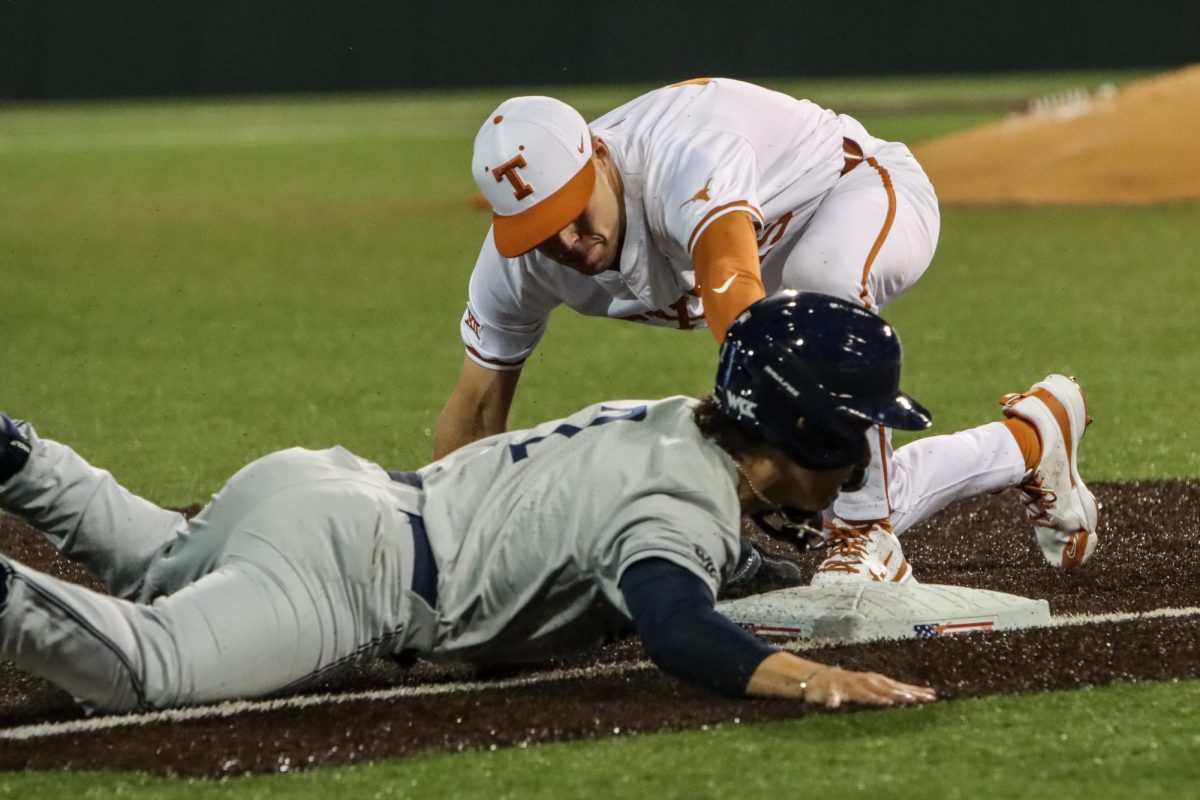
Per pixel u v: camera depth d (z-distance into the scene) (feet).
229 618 32.96
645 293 42.91
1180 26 355.97
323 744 31.68
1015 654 36.50
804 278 43.42
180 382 82.99
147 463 65.36
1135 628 38.65
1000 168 168.04
